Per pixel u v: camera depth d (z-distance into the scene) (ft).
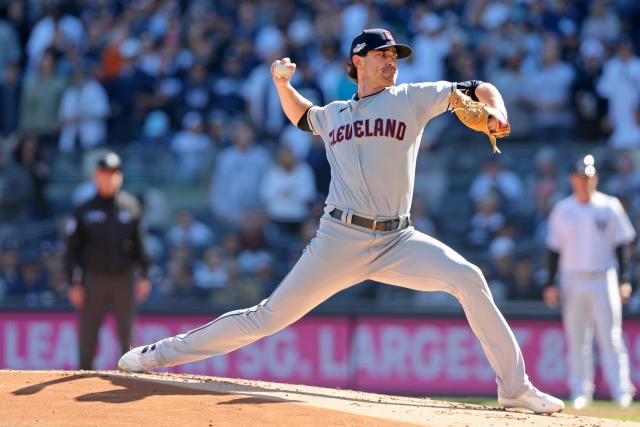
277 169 175.94
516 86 184.75
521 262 161.89
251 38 204.13
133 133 197.36
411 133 73.72
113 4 222.69
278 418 67.15
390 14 201.26
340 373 151.94
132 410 68.59
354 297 166.50
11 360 155.22
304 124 77.51
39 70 199.31
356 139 73.61
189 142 187.93
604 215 127.54
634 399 145.69
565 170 175.73
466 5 204.95
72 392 72.90
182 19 212.64
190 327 153.99
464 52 189.57
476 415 72.59
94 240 121.60
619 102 186.39
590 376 128.67
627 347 148.66
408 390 150.61
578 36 200.64
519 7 203.72
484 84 73.15
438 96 73.10
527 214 172.45
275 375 152.76
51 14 211.61
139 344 153.99
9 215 182.80
